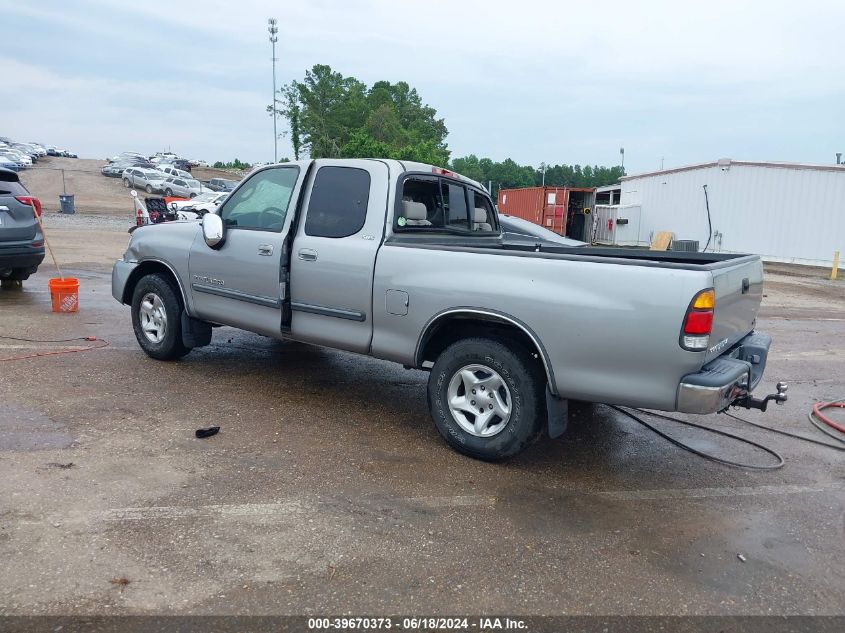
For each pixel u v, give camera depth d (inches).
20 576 112.1
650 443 197.6
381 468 165.2
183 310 241.0
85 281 462.3
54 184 1939.0
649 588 119.3
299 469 161.6
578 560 127.6
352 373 252.5
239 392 220.1
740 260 172.2
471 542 132.0
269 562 120.6
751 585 122.2
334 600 110.8
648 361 145.6
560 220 1064.8
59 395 205.8
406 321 179.0
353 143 2229.3
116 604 106.5
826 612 114.9
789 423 223.0
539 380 163.5
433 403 177.9
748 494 163.5
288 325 205.8
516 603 112.8
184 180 1787.6
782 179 943.0
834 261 813.2
